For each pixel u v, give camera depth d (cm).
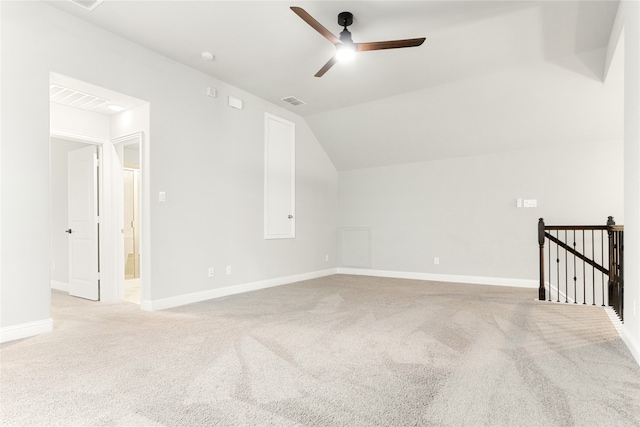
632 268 241
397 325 315
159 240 383
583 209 500
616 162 484
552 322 322
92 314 359
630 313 248
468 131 534
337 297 445
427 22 324
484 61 400
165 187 391
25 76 287
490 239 558
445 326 311
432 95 490
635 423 156
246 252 491
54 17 306
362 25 330
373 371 214
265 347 257
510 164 545
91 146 438
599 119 461
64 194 502
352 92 497
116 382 200
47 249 298
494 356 237
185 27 336
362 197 679
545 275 520
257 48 375
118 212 442
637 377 202
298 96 512
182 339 276
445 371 213
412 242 625
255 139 511
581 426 154
